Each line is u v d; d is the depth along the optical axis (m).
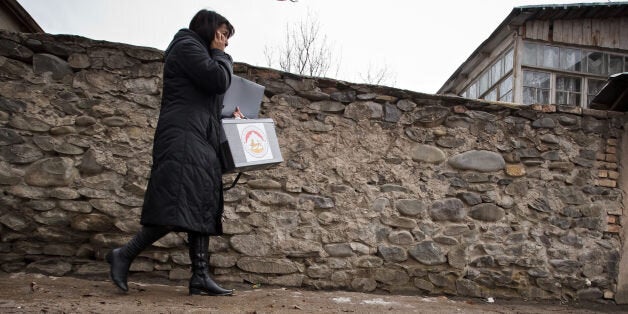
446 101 4.57
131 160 3.86
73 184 3.73
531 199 4.61
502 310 3.89
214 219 2.92
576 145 4.78
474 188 4.52
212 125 2.97
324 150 4.27
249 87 3.38
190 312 2.60
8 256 3.57
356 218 4.24
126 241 3.77
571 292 4.55
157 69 3.99
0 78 3.68
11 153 3.64
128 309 2.55
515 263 4.46
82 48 3.87
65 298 2.80
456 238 4.40
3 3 7.18
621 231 4.73
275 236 4.05
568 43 9.52
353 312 3.12
